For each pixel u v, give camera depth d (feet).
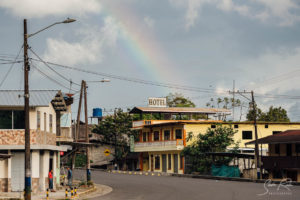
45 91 121.08
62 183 143.23
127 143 273.13
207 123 225.35
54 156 131.75
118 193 116.67
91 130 274.36
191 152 211.20
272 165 177.88
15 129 115.24
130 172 228.43
